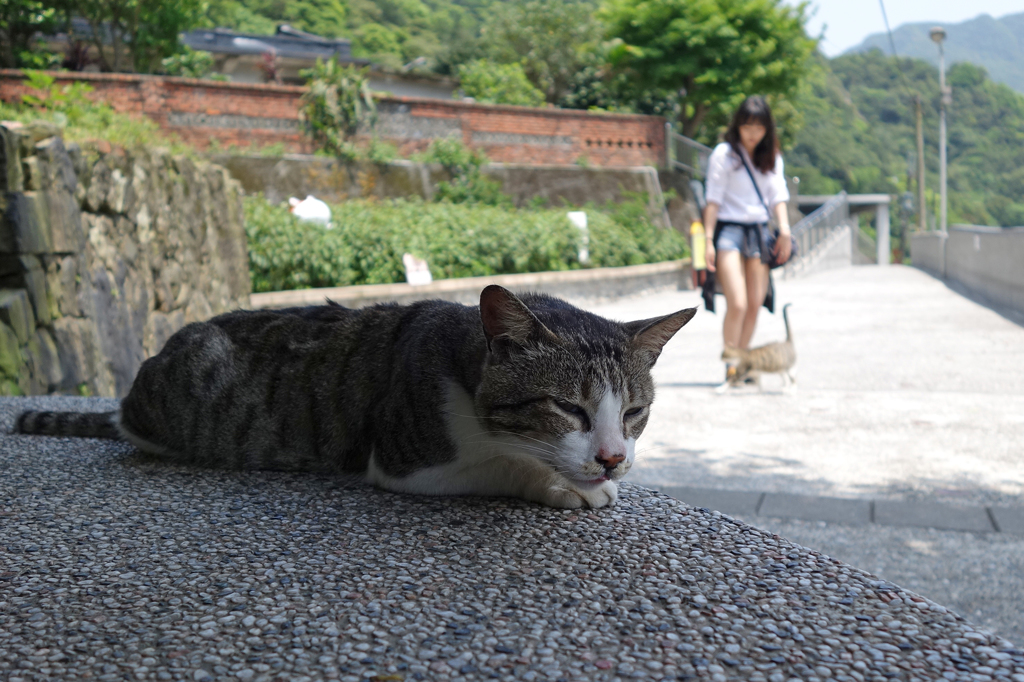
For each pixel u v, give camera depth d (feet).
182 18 52.13
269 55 71.41
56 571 5.54
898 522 12.51
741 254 22.18
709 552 5.91
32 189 16.16
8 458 8.99
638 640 4.58
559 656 4.40
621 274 54.13
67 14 50.08
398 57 159.63
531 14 99.81
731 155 21.38
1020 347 29.53
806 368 26.91
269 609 4.93
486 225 49.67
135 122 34.81
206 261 28.71
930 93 313.94
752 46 73.31
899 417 19.49
